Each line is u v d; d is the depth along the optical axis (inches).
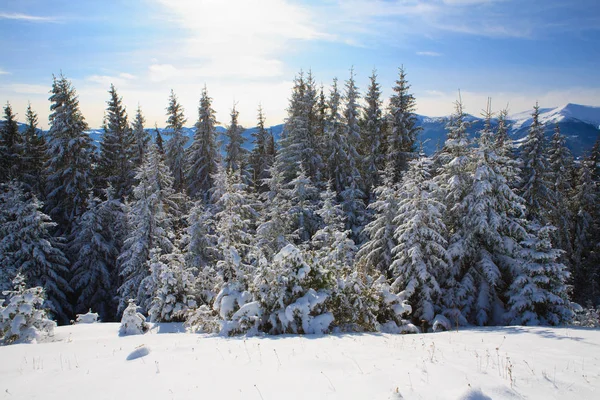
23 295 422.3
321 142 1200.2
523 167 946.7
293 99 1273.4
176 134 1289.4
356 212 992.9
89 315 577.9
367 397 175.8
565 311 513.0
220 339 358.9
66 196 1051.9
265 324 419.5
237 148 1381.6
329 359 247.1
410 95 1149.1
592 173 1223.5
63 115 1046.4
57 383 217.9
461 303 594.2
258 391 189.5
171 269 559.2
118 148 1240.8
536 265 530.9
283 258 427.2
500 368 226.1
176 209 1051.9
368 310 455.8
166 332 463.2
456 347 298.4
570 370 222.5
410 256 572.7
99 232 964.6
